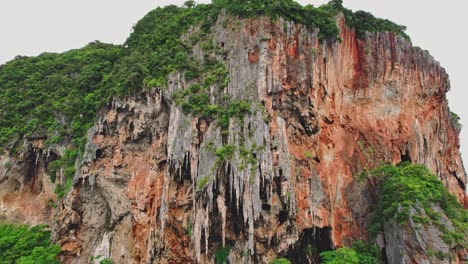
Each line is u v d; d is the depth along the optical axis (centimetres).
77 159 4566
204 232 3878
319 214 4169
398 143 4853
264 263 3928
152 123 4394
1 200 4941
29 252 4312
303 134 4372
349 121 4725
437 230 3781
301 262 4197
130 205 4269
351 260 3881
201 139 4091
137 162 4406
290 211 3962
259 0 4650
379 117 4869
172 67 4525
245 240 3897
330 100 4547
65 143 4875
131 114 4506
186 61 4562
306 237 4200
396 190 4144
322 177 4338
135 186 4300
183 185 4081
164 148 4266
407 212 3878
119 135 4500
